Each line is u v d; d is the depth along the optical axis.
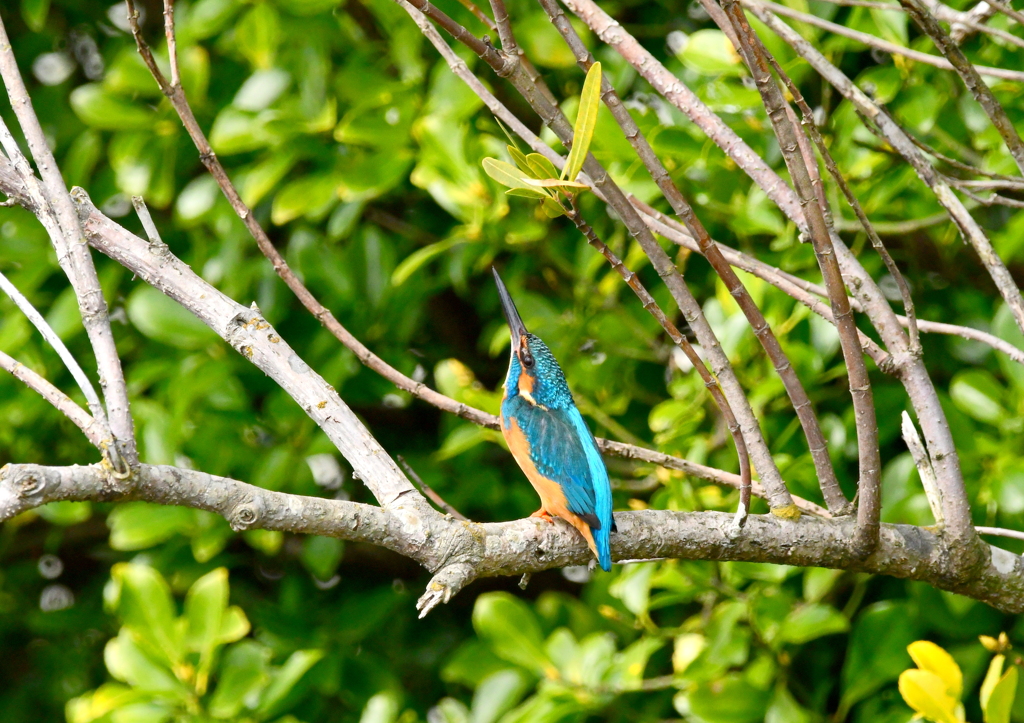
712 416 10.34
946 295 10.88
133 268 5.59
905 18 8.79
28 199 5.18
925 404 5.69
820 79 10.27
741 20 4.83
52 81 12.70
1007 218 10.91
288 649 11.09
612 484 10.46
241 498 4.76
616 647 11.18
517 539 5.57
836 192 8.91
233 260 10.45
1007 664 9.14
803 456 9.02
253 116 9.98
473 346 13.27
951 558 5.78
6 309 10.88
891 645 9.22
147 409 10.20
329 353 10.81
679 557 5.86
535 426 7.43
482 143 9.78
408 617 13.17
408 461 11.41
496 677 10.03
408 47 9.94
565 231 11.02
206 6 9.83
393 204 12.32
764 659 9.20
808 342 9.59
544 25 9.70
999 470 8.71
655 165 5.30
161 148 10.45
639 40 10.90
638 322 10.45
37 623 12.61
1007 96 8.78
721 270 5.43
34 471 4.22
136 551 13.20
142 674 9.41
